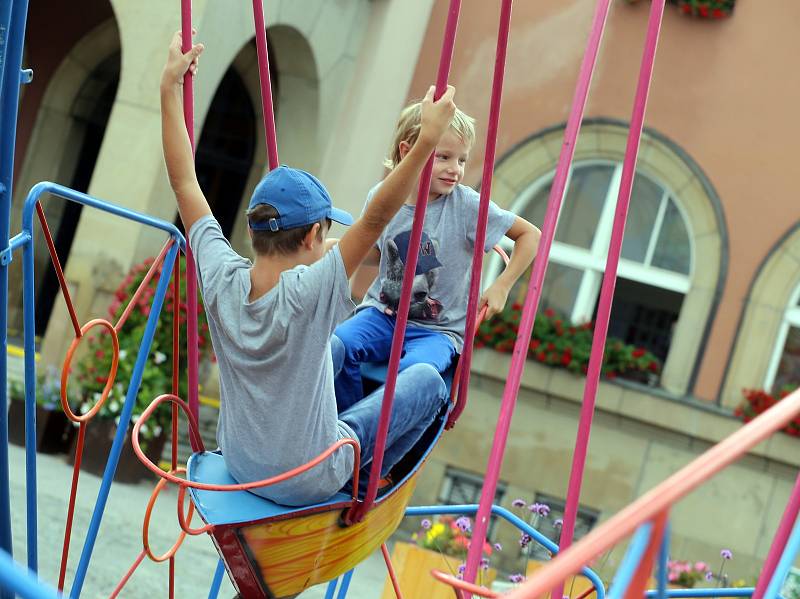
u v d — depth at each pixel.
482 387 11.51
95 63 13.65
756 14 11.47
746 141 11.37
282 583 2.63
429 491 11.50
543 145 11.87
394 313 3.32
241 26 10.38
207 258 2.69
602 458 11.27
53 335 10.17
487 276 12.02
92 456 9.02
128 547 6.87
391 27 11.66
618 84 11.68
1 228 2.53
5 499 2.72
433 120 2.36
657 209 11.67
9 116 2.45
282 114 11.71
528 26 12.02
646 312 11.74
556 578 1.35
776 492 10.82
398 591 3.56
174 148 2.80
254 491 2.62
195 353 2.99
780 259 11.23
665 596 1.57
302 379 2.50
